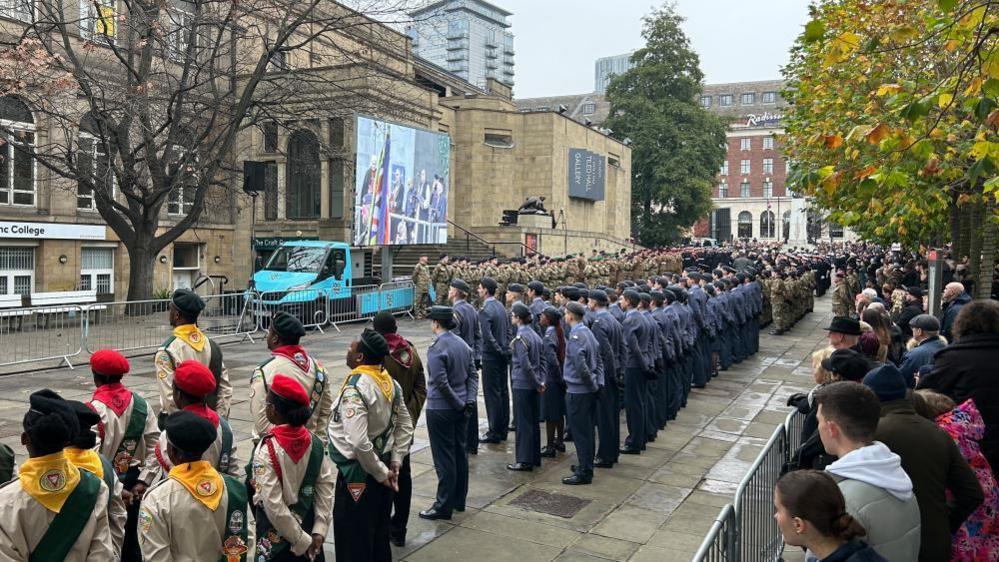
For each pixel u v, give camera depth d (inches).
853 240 3882.9
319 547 171.5
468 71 5999.0
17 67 655.8
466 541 261.6
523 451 345.7
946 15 339.9
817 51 612.4
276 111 874.8
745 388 562.6
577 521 284.2
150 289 794.8
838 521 111.2
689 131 2345.0
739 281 700.7
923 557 145.2
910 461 148.2
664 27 2390.5
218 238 1202.6
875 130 286.8
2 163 877.2
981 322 196.5
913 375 270.5
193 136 847.1
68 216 935.7
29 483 134.5
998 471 190.2
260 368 211.6
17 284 897.5
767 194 4121.6
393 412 218.5
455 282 403.5
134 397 201.3
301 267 830.5
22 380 512.7
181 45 932.6
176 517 140.7
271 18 844.0
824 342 808.3
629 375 386.3
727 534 171.0
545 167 1718.8
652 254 1221.1
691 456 381.7
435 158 1140.5
